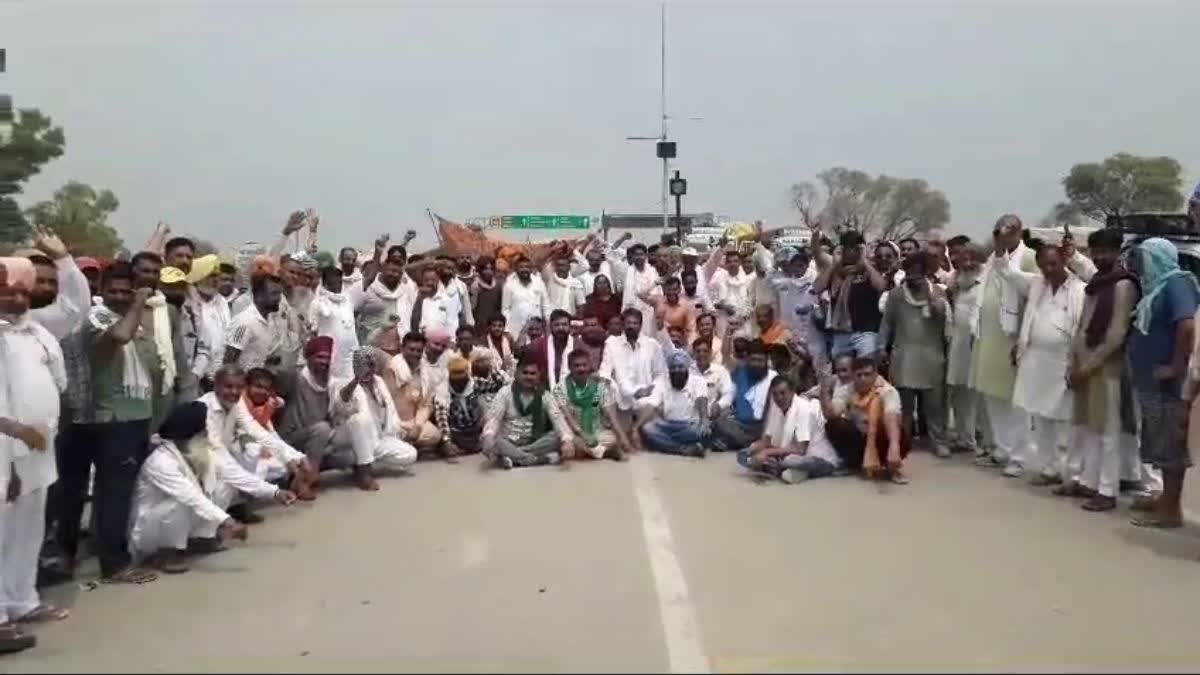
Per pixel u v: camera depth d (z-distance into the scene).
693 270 14.07
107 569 6.62
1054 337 8.88
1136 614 5.86
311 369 9.21
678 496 8.81
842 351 11.45
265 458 8.34
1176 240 16.80
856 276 11.45
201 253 9.49
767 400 10.43
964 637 5.47
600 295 13.19
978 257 10.39
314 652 5.30
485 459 10.62
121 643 5.48
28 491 5.66
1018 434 9.69
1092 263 8.98
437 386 10.77
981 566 6.76
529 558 6.95
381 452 9.54
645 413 10.91
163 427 6.88
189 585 6.48
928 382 10.52
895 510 8.29
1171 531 7.67
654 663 5.10
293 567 6.83
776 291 13.04
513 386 10.30
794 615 5.80
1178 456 7.73
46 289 6.32
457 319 13.11
